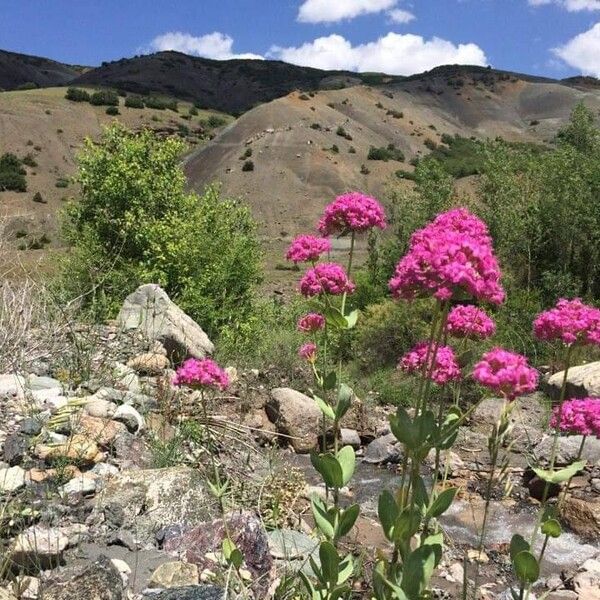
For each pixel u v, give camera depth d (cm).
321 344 1049
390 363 1102
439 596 432
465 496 639
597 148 1738
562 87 13888
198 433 580
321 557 298
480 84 13875
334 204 378
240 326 1064
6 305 740
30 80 17000
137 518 427
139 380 705
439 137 10531
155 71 15850
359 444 765
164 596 332
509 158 1769
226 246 1173
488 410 848
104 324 894
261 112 8925
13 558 353
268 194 7269
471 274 258
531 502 634
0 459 480
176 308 920
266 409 772
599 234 1382
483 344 986
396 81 15925
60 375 646
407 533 270
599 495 632
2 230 808
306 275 377
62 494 435
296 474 565
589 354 1070
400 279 274
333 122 9100
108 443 523
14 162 7550
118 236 1162
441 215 313
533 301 1334
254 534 397
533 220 1506
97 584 328
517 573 271
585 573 481
